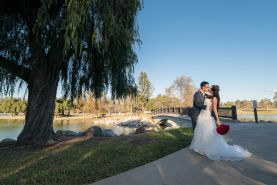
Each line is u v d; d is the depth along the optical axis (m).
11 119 92.88
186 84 108.25
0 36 12.35
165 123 44.69
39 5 11.89
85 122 75.56
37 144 11.83
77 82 14.83
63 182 5.88
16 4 11.88
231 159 6.90
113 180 5.54
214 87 7.90
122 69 13.23
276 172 5.72
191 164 6.61
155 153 8.57
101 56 13.29
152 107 113.50
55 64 12.49
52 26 11.83
